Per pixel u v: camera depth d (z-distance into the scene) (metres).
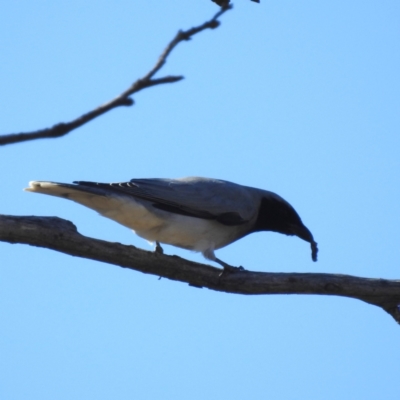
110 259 11.15
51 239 10.55
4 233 10.27
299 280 11.43
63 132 5.02
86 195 12.15
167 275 11.62
